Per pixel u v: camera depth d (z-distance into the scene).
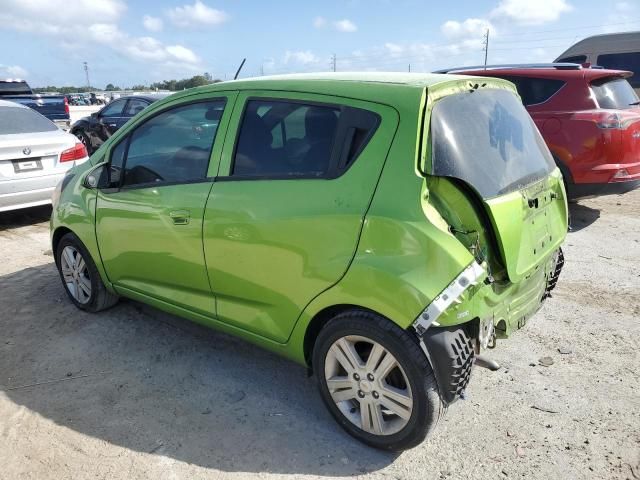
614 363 3.56
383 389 2.66
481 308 2.50
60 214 4.31
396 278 2.43
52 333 4.12
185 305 3.52
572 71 6.59
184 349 3.86
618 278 4.94
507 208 2.60
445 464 2.70
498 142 2.88
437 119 2.57
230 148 3.13
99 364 3.68
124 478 2.64
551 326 4.08
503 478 2.60
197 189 3.22
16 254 5.99
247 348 3.87
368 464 2.72
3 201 6.65
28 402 3.26
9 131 6.98
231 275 3.11
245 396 3.30
